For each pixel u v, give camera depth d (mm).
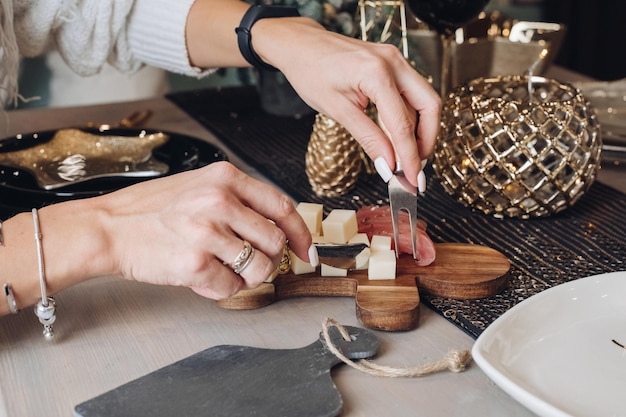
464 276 768
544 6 3221
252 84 1564
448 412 599
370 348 662
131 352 688
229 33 1128
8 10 1166
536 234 899
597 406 579
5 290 698
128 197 732
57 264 706
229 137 1245
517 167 907
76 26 1255
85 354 686
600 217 942
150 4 1222
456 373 648
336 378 643
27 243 710
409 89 810
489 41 1276
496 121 904
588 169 919
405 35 1155
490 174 927
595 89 1265
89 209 731
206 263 683
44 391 634
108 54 1291
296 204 1000
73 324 736
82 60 1297
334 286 776
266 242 697
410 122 773
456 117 938
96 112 1405
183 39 1186
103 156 1064
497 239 886
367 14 1223
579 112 922
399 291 744
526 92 983
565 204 932
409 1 1058
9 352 692
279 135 1260
